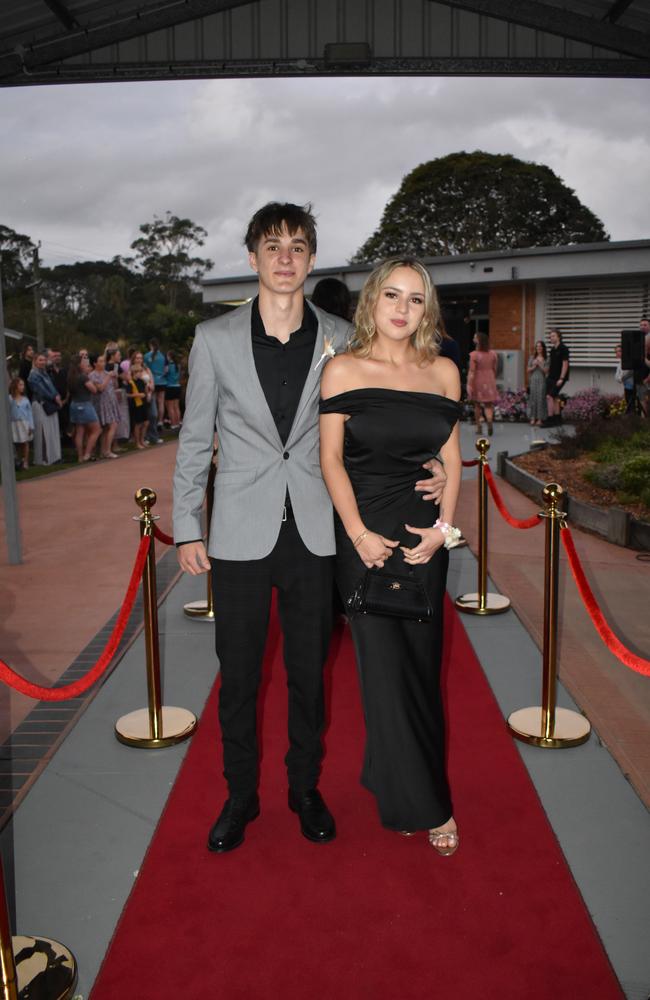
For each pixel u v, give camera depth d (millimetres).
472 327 21703
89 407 13258
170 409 19000
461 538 2689
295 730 2846
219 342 2635
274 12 11125
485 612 5234
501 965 2248
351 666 4348
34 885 2637
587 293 19141
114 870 2715
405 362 2736
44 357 13000
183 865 2709
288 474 2662
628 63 10750
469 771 3320
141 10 10641
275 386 2654
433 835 2734
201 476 2697
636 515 7707
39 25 10453
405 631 2697
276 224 2555
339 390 2662
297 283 2592
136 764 3422
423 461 2699
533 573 6273
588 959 2268
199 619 5281
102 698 4090
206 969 2242
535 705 3908
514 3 10555
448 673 4305
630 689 4137
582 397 17203
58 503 9594
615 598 5660
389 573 2654
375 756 2680
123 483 11000
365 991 2156
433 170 44781
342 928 2398
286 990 2164
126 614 3154
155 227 67062
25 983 2178
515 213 44156
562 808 3049
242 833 2828
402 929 2393
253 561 2652
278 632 4828
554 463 10398
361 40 11156
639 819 2984
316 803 2910
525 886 2588
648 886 2598
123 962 2273
